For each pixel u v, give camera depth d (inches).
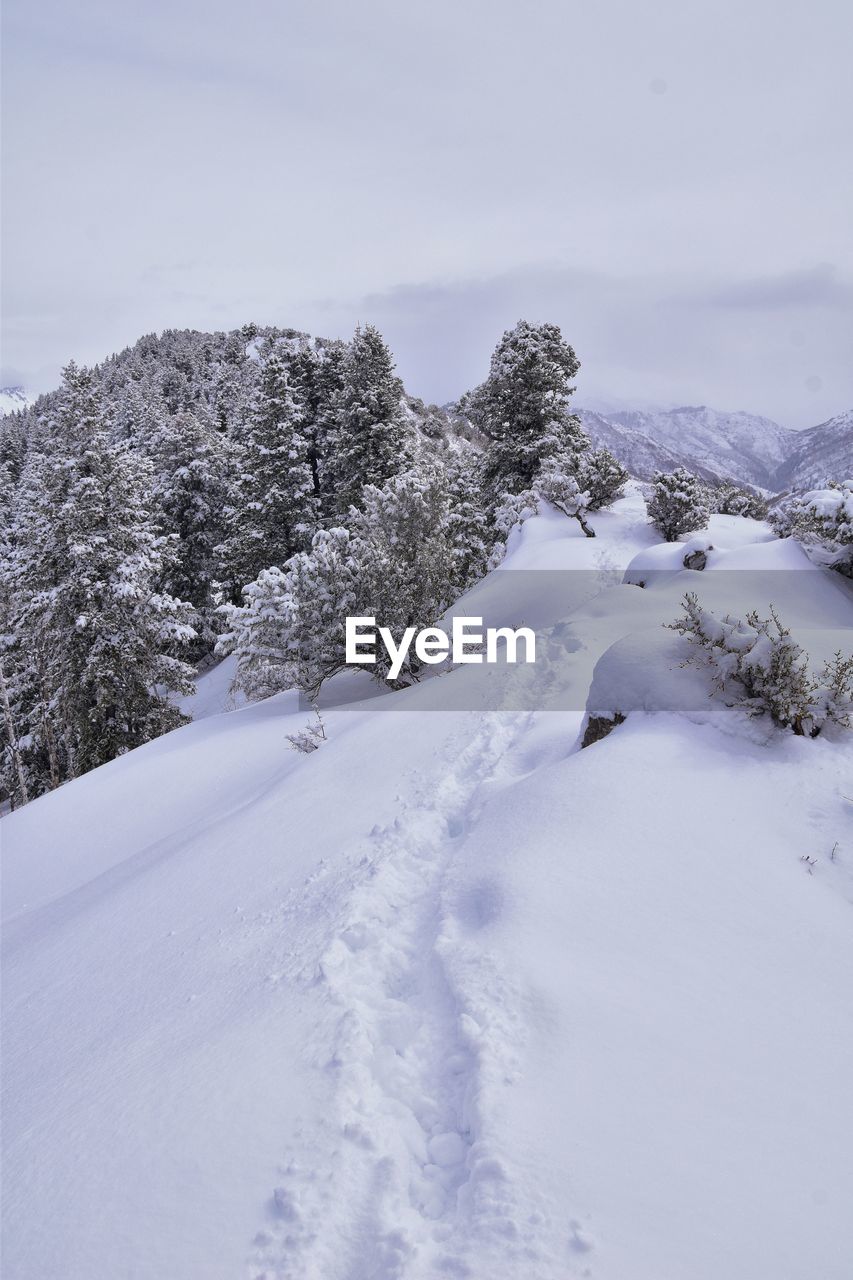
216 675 1258.0
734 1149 106.8
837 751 213.6
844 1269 88.6
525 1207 96.4
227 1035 145.2
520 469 1233.4
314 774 347.3
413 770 317.1
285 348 1337.4
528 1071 120.8
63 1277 93.4
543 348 1263.5
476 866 196.2
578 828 191.5
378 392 1131.9
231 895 240.5
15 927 322.0
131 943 228.4
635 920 158.7
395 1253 93.4
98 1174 111.7
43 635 812.6
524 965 145.2
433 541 657.6
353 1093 122.3
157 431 1427.2
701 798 199.0
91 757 812.6
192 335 4909.0
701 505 861.2
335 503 1211.9
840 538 553.9
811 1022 134.6
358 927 182.7
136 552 832.9
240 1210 101.0
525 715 355.3
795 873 174.7
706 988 141.2
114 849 414.0
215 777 471.2
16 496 1588.3
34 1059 165.5
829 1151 107.8
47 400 4298.7
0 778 1008.2
